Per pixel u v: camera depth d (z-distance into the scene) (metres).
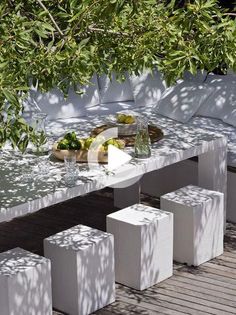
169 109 7.98
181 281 5.97
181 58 5.16
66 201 7.58
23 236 6.80
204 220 6.20
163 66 5.58
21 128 4.68
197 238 6.16
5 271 5.05
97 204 7.49
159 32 5.29
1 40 4.60
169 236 5.96
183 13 5.07
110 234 5.62
